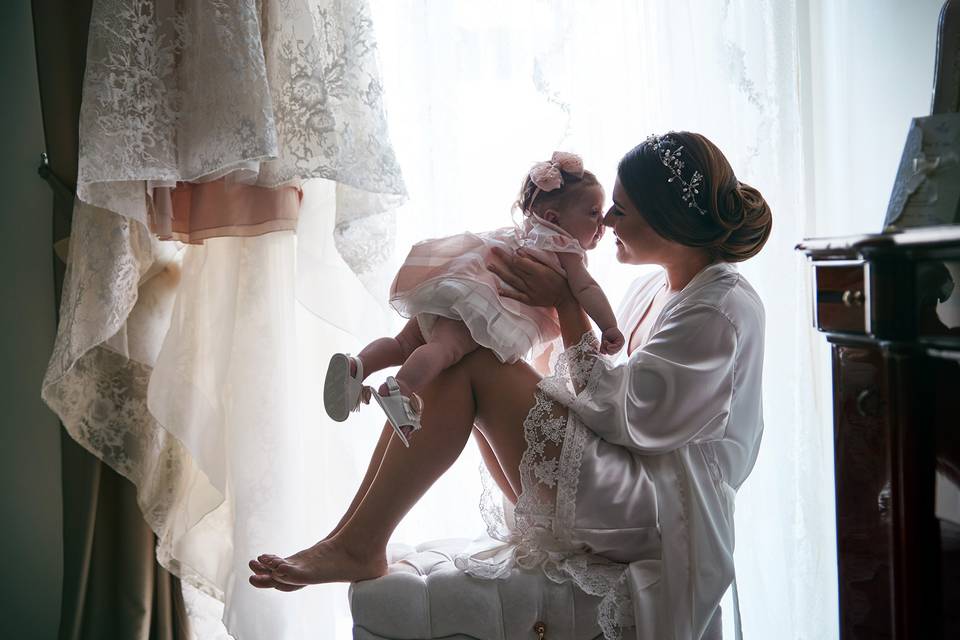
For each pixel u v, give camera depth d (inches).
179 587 77.9
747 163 85.8
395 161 72.9
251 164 70.6
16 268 84.1
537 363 67.6
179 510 75.8
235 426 73.3
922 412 39.2
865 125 92.9
